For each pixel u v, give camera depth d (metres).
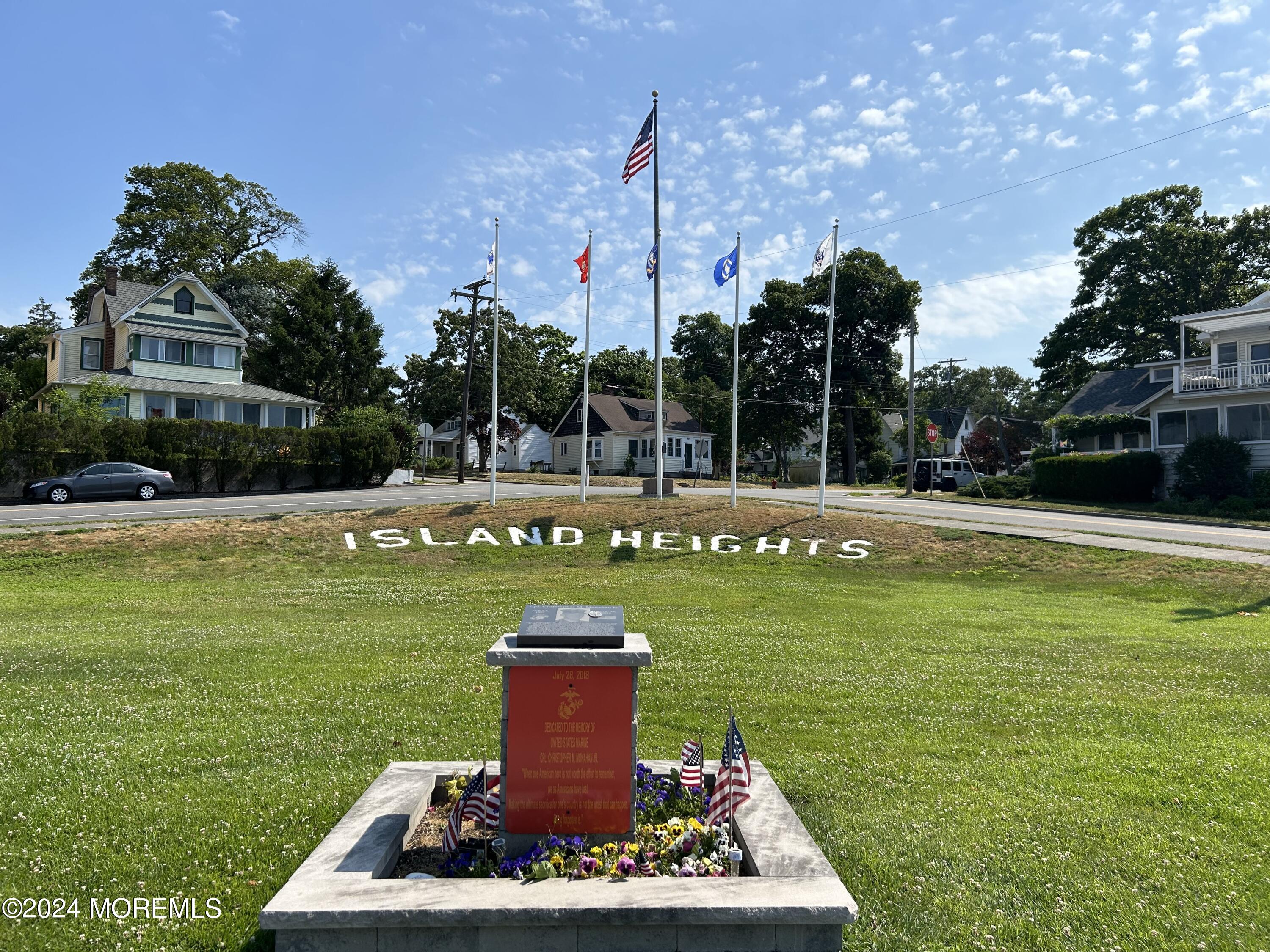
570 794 4.20
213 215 57.78
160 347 44.25
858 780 6.07
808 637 12.28
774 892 3.52
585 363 29.33
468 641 11.53
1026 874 4.61
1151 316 56.03
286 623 13.48
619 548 23.84
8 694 8.34
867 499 40.41
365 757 6.46
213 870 4.58
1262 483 33.03
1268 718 7.75
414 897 3.46
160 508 29.38
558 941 3.39
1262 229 53.22
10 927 3.99
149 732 7.05
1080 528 26.88
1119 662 10.48
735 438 28.91
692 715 7.82
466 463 66.69
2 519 25.72
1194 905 4.27
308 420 47.84
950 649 11.45
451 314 60.69
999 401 104.06
